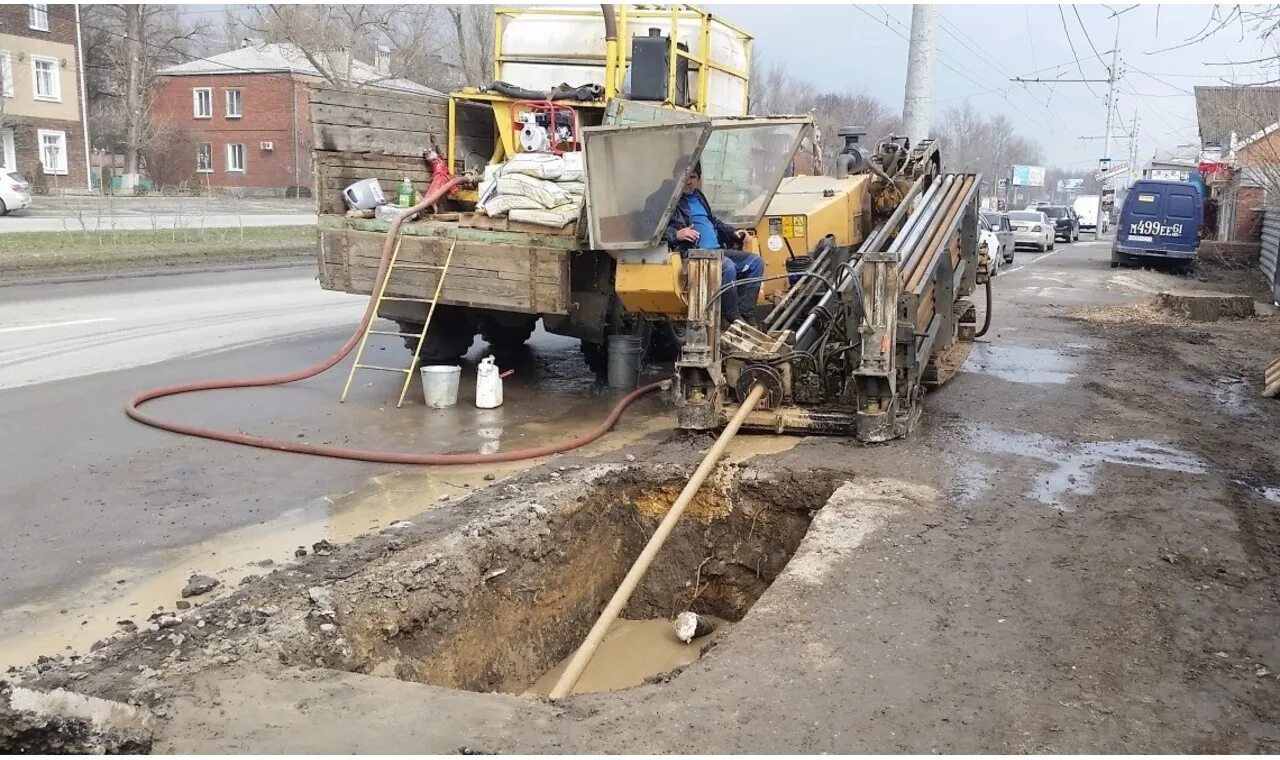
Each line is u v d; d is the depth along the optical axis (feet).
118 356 34.35
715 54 33.96
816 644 13.20
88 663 12.68
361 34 127.03
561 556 19.53
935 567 15.87
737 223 28.07
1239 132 64.18
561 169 28.12
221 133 179.93
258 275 61.16
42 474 21.67
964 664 12.69
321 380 32.24
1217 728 11.37
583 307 30.71
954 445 23.40
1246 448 24.04
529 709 11.62
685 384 24.44
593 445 24.80
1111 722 11.40
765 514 21.24
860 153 32.68
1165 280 78.18
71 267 56.49
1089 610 14.40
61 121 145.89
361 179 31.19
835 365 25.13
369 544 17.07
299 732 10.94
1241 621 14.20
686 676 12.41
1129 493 19.85
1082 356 37.47
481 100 32.76
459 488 21.43
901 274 23.68
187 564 17.02
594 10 33.17
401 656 15.10
